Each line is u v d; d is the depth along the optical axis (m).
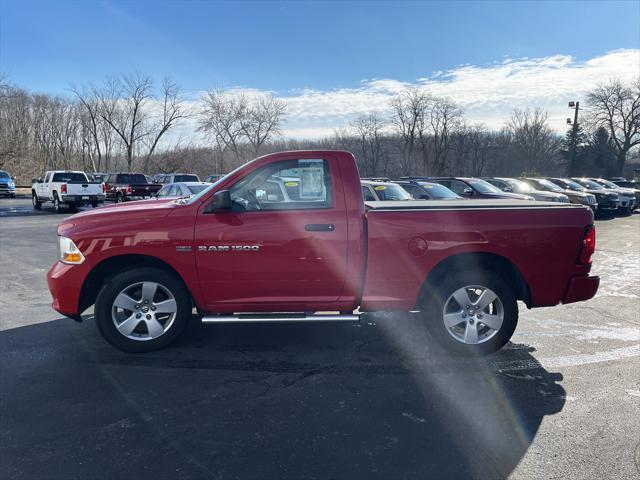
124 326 4.23
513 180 19.00
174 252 4.07
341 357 4.27
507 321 4.20
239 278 4.12
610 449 2.80
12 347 4.49
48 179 22.05
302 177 4.20
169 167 52.06
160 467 2.62
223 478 2.52
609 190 22.50
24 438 2.91
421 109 67.94
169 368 4.01
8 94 56.03
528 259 4.16
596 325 5.28
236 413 3.24
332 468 2.61
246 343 4.62
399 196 11.69
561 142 72.69
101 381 3.74
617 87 61.62
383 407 3.33
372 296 4.18
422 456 2.73
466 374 3.91
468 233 4.10
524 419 3.16
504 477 2.54
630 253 10.67
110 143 55.16
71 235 4.12
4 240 11.99
